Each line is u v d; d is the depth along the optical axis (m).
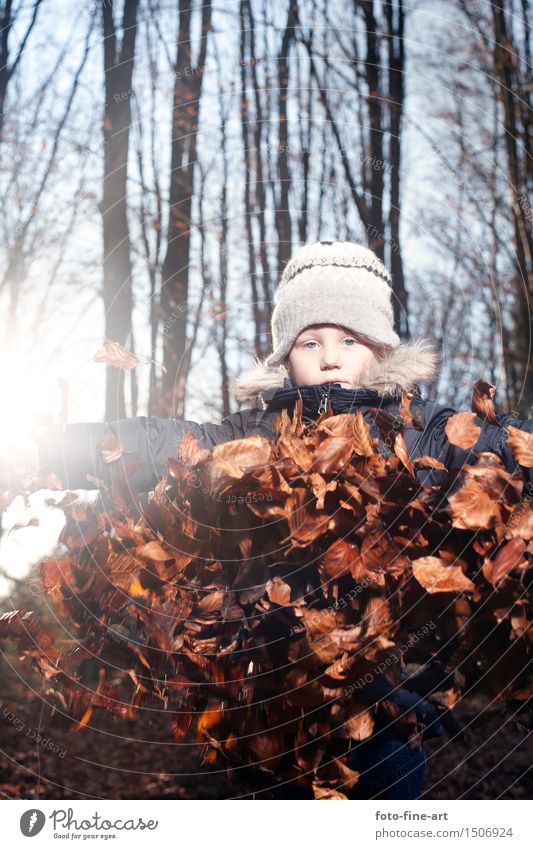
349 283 2.19
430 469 1.72
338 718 1.68
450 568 1.60
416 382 2.12
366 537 1.65
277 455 1.70
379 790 1.88
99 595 1.79
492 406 1.75
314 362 2.19
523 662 1.66
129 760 5.45
